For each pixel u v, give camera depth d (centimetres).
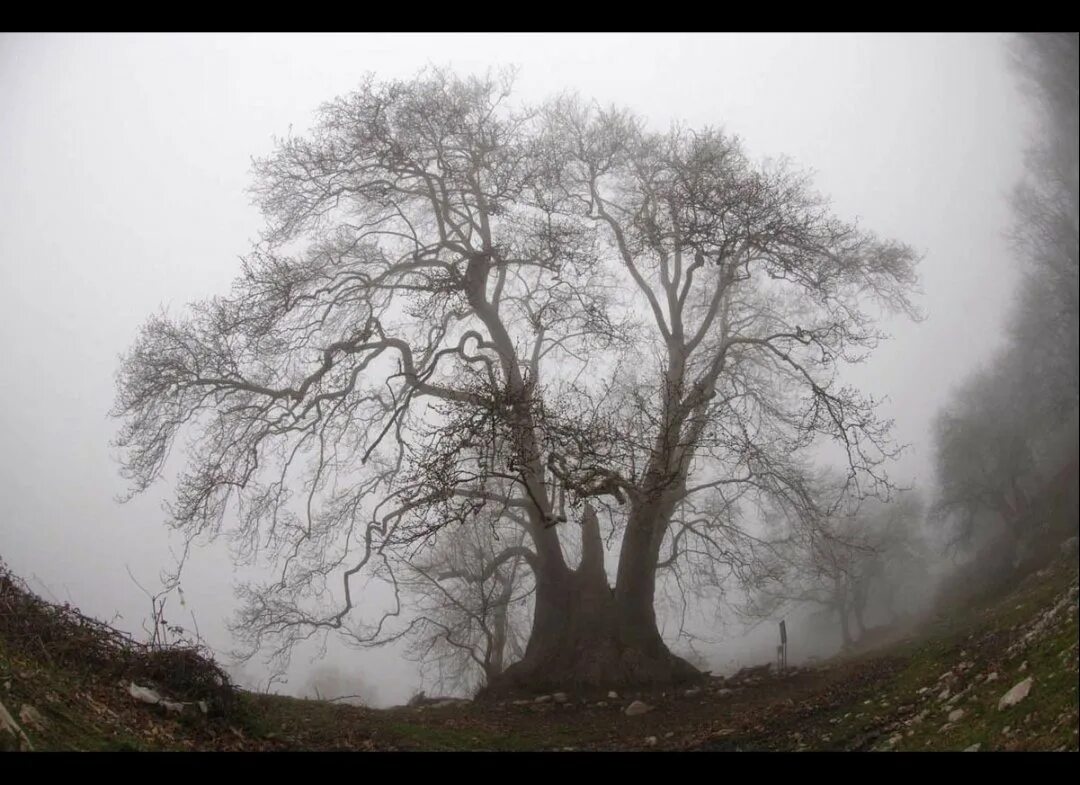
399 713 1873
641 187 2456
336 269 2323
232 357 2130
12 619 1200
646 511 2258
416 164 2197
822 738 1410
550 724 1862
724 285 2384
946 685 1460
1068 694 997
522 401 1677
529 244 2255
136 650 1316
